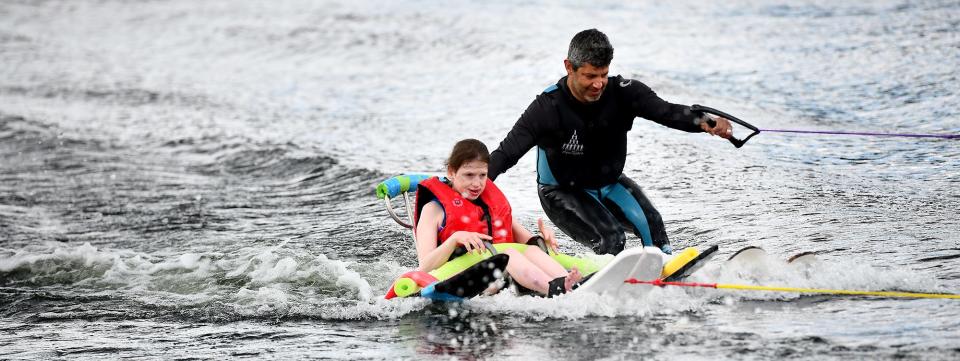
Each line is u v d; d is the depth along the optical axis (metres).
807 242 29.67
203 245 35.69
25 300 29.03
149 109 69.06
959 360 19.45
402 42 82.06
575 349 21.66
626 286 24.16
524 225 35.16
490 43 76.69
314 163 49.16
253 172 49.62
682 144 45.09
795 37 69.19
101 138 60.44
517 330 23.23
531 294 25.48
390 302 26.00
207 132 60.03
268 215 40.34
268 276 30.00
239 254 33.38
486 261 23.69
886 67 57.78
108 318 27.03
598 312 23.94
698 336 21.89
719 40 70.56
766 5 83.00
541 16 86.12
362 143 52.75
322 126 58.28
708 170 40.44
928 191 34.84
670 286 24.67
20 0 132.75
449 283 24.34
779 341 21.17
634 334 22.33
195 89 75.44
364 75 72.81
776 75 58.72
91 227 39.94
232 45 91.88
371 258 32.22
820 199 34.75
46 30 111.19
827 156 41.38
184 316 26.81
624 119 27.36
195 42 95.88
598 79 26.09
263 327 25.22
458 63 72.31
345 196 42.59
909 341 20.64
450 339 22.98
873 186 36.09
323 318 25.64
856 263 26.70
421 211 26.91
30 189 47.97
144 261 33.06
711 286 23.33
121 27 109.38
